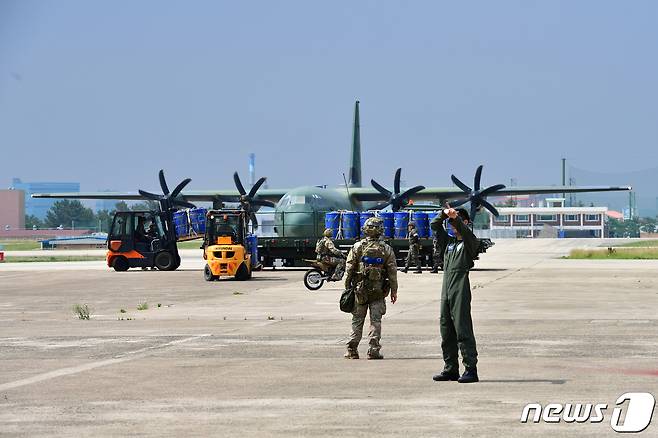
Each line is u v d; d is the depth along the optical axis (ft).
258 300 115.44
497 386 51.26
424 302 109.91
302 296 121.49
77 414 44.65
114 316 96.68
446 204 53.83
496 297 115.65
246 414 44.39
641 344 69.31
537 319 88.38
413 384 52.39
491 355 63.57
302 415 44.06
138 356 64.69
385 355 64.64
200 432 40.78
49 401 48.01
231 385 52.44
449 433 40.19
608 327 81.10
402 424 41.96
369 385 52.16
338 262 134.41
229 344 71.15
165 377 55.31
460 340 52.75
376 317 62.75
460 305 52.65
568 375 54.70
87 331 81.61
